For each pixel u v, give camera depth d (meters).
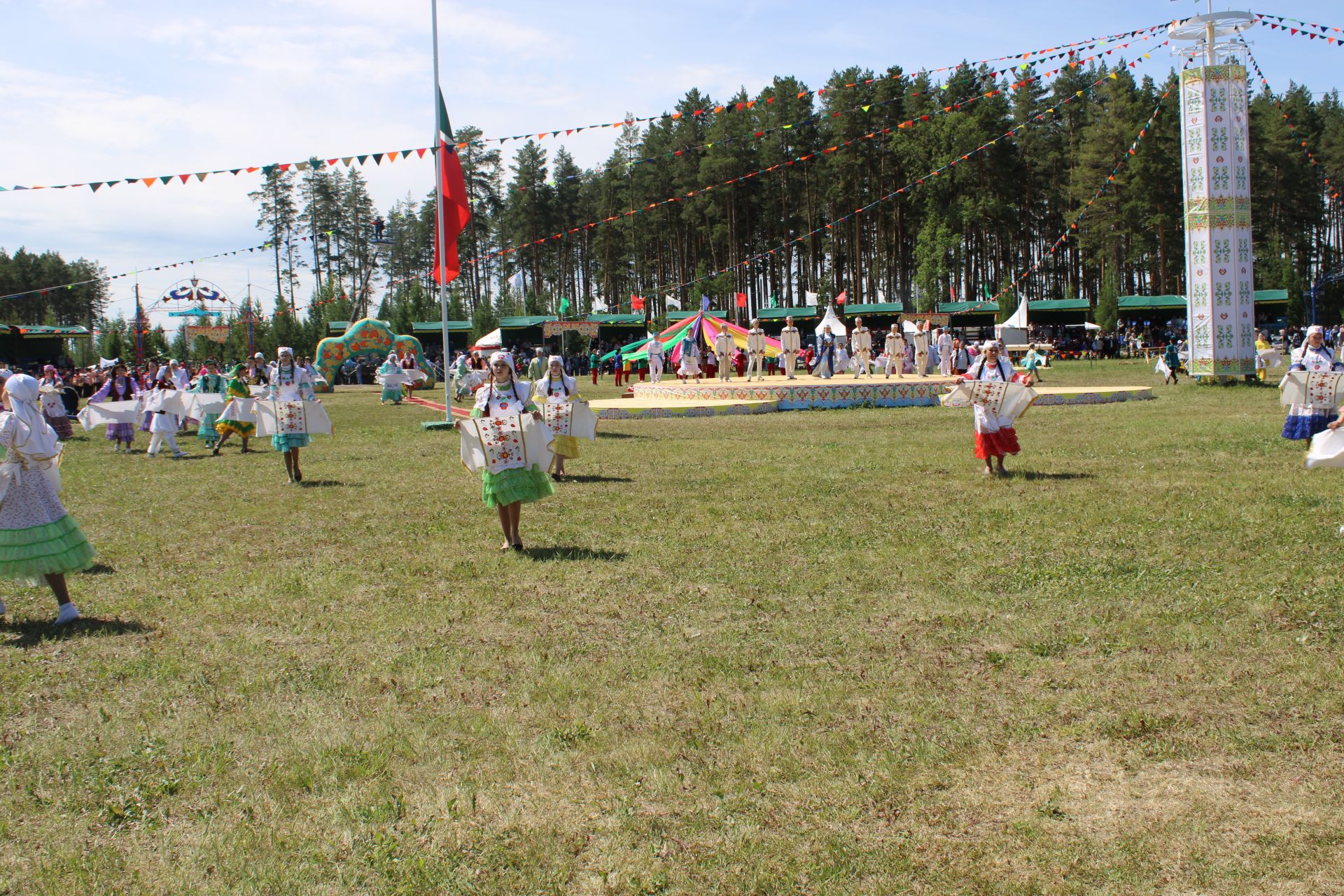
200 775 4.34
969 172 57.72
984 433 11.89
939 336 35.81
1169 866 3.39
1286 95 61.88
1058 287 71.44
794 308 61.41
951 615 6.23
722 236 64.25
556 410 13.04
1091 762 4.17
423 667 5.61
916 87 56.25
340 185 79.81
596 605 6.78
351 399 38.19
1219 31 27.73
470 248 75.25
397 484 13.11
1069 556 7.59
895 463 13.47
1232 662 5.21
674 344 37.78
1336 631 5.57
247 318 59.25
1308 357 13.56
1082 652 5.47
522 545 8.73
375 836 3.76
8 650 6.14
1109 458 13.23
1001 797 3.91
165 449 19.55
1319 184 59.78
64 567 6.54
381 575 7.85
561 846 3.67
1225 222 27.97
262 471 15.16
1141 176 55.00
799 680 5.20
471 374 36.34
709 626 6.19
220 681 5.50
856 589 6.94
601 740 4.55
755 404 25.09
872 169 59.53
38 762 4.52
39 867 3.64
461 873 3.52
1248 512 8.98
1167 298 56.34
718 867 3.50
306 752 4.53
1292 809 3.71
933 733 4.50
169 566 8.40
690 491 11.49
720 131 58.69
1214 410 20.53
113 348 58.12
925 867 3.45
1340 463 7.85
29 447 6.42
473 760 4.41
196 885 3.50
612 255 72.44
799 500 10.62
